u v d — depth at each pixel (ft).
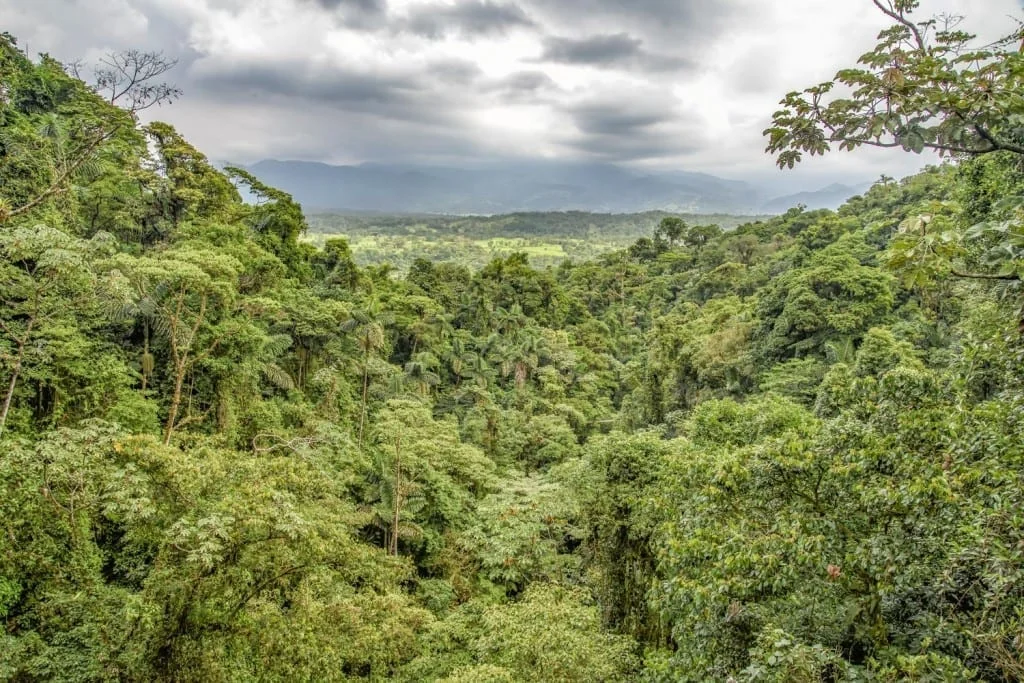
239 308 81.51
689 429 69.51
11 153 61.52
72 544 37.19
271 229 129.90
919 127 12.01
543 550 58.85
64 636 34.35
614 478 53.88
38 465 31.35
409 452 76.64
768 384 94.48
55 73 103.45
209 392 75.46
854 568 24.20
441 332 156.15
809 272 112.06
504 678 36.29
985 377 22.49
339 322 111.55
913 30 12.21
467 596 69.10
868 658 20.65
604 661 38.37
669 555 30.14
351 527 58.44
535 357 150.51
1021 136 12.20
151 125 110.52
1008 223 11.41
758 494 27.17
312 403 101.45
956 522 19.45
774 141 13.39
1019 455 16.71
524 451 112.16
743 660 26.40
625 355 221.46
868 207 214.69
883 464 23.20
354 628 41.34
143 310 64.49
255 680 34.63
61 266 46.47
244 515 32.71
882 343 74.23
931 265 11.92
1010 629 15.35
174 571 32.40
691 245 359.05
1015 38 12.63
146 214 98.73
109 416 57.06
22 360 49.32
